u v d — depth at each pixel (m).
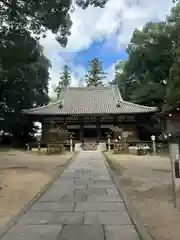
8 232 4.88
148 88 36.19
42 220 5.58
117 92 41.38
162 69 35.94
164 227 5.05
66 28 18.00
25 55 23.31
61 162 17.69
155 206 6.64
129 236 4.62
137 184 9.72
